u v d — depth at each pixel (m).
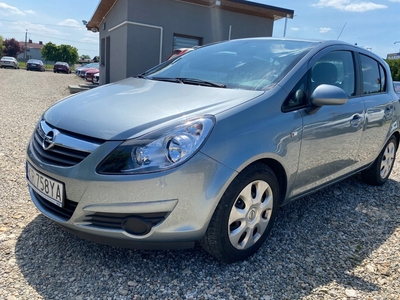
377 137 3.78
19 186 3.50
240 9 12.58
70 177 2.07
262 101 2.42
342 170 3.35
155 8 11.47
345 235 3.00
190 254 2.54
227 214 2.22
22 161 4.27
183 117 2.16
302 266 2.50
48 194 2.24
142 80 3.16
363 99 3.49
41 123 2.54
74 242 2.58
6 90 12.26
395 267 2.55
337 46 3.30
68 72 39.09
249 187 2.34
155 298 2.08
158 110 2.28
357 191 4.10
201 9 12.27
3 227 2.72
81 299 2.03
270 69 2.83
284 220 3.21
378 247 2.84
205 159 2.06
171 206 2.03
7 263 2.29
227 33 12.98
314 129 2.74
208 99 2.43
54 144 2.21
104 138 2.06
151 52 11.72
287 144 2.50
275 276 2.36
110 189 1.99
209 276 2.31
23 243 2.53
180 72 3.26
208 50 3.57
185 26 12.12
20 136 5.52
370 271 2.49
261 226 2.54
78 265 2.33
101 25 16.97
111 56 13.98
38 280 2.16
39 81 18.50
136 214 2.03
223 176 2.11
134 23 11.25
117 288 2.14
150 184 1.97
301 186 2.85
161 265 2.39
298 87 2.70
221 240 2.25
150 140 2.02
